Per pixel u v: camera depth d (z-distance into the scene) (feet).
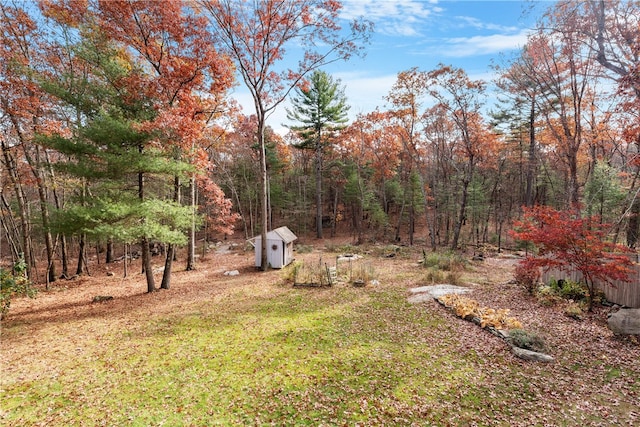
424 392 18.85
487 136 76.59
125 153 37.01
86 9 41.50
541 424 15.88
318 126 104.12
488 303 34.60
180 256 83.61
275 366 22.52
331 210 138.31
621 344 23.58
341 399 18.40
